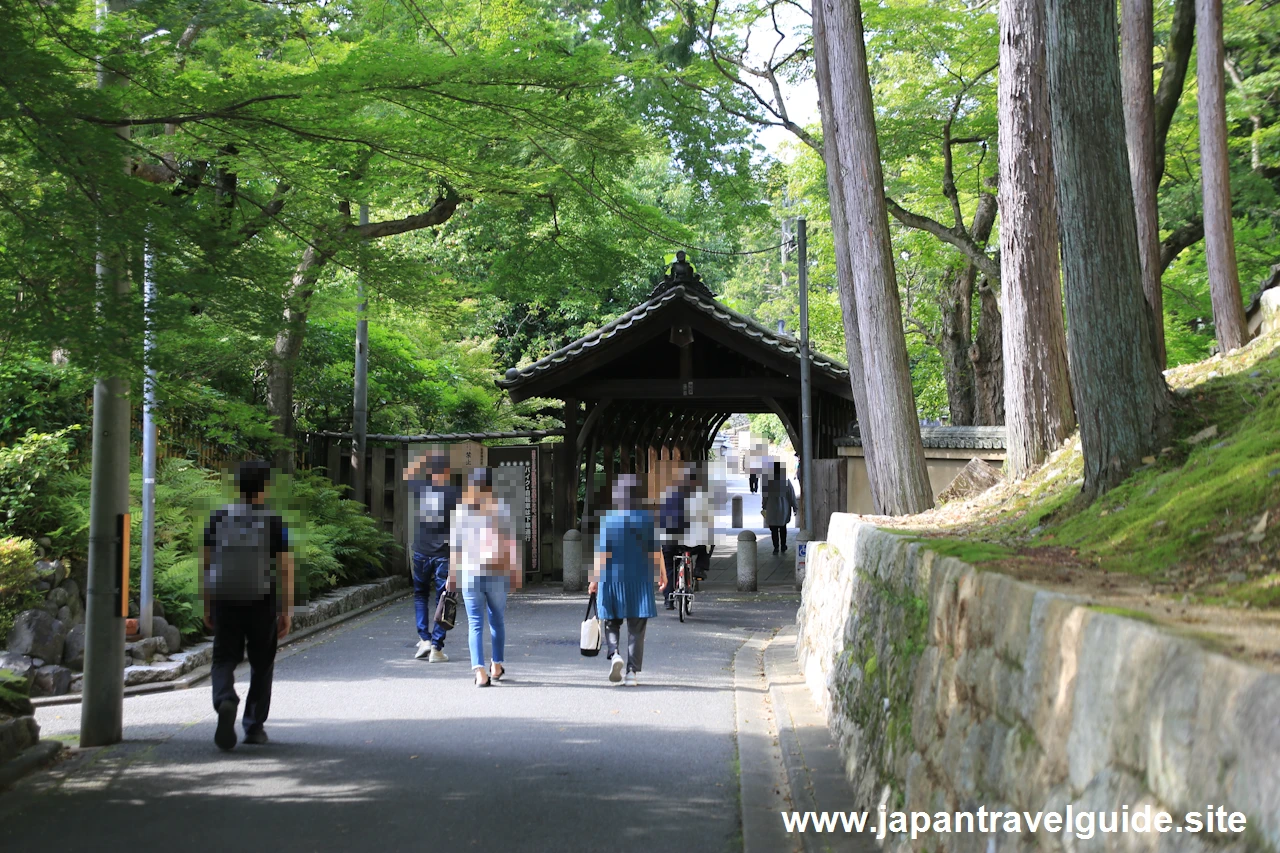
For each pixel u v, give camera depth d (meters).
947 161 18.39
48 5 5.27
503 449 17.95
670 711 8.05
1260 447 4.37
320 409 18.75
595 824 5.28
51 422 10.21
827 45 9.97
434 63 5.87
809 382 16.55
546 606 14.95
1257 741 1.86
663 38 15.94
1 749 6.17
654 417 22.81
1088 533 4.87
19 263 5.24
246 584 6.60
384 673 9.55
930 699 4.39
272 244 6.55
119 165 5.18
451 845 4.93
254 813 5.39
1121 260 5.66
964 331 23.22
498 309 24.97
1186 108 17.89
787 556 21.86
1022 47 8.50
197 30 7.48
